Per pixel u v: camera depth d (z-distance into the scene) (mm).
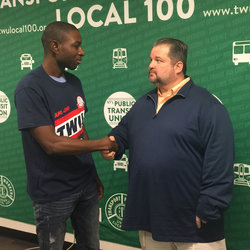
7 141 2715
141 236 1767
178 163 1535
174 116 1554
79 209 1932
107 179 2398
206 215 1489
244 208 1994
